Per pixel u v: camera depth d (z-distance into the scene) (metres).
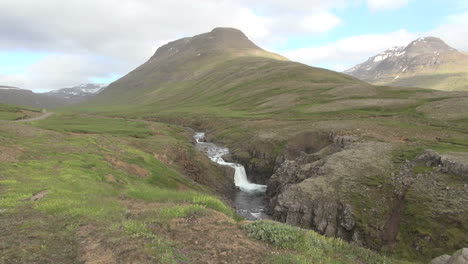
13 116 80.25
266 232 13.17
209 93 179.75
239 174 57.00
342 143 51.16
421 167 34.06
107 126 73.12
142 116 139.12
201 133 98.06
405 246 25.06
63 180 23.20
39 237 12.01
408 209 27.98
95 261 9.99
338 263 11.72
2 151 28.69
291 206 33.41
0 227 12.86
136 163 36.84
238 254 10.97
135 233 12.29
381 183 33.00
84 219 14.41
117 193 22.95
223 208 19.09
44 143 36.91
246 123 88.88
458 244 22.67
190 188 37.75
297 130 67.38
